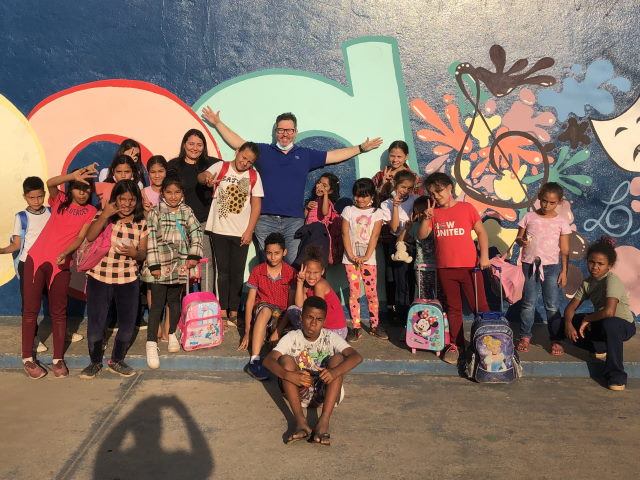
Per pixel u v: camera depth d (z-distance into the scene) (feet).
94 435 15.74
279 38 23.66
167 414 16.97
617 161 24.06
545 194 21.04
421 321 20.44
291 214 22.98
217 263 22.65
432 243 21.81
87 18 23.45
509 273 21.35
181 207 20.43
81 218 19.44
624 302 19.62
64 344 20.83
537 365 20.30
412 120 23.95
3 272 24.06
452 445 15.47
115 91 23.68
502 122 23.97
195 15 23.53
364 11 23.59
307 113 23.91
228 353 20.48
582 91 23.86
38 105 23.67
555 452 15.17
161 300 20.18
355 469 14.30
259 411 17.24
